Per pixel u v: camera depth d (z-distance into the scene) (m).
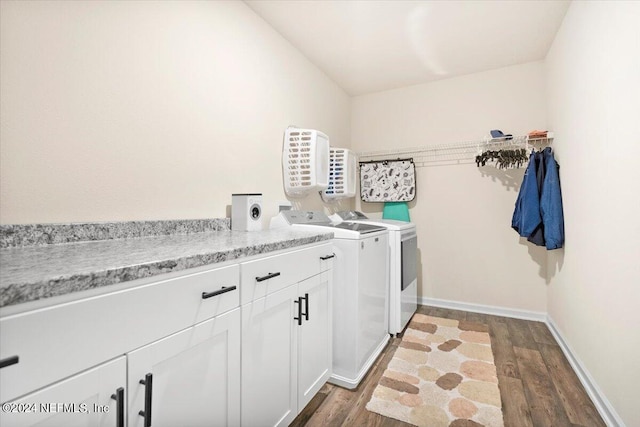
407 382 1.75
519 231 2.54
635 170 1.20
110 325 0.65
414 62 2.76
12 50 0.97
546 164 2.36
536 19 2.12
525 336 2.39
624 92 1.28
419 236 3.26
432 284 3.19
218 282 0.93
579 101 1.82
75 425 0.59
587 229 1.72
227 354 0.96
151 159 1.39
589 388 1.64
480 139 2.97
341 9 2.01
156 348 0.74
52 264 0.69
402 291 2.44
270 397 1.17
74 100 1.12
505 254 2.88
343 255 1.80
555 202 2.19
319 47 2.48
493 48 2.52
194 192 1.59
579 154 1.83
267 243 1.13
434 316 2.86
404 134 3.32
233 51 1.85
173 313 0.79
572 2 1.92
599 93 1.53
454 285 3.09
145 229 1.33
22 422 0.52
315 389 1.49
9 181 0.97
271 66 2.18
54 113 1.07
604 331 1.49
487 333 2.45
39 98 1.03
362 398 1.62
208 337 0.89
